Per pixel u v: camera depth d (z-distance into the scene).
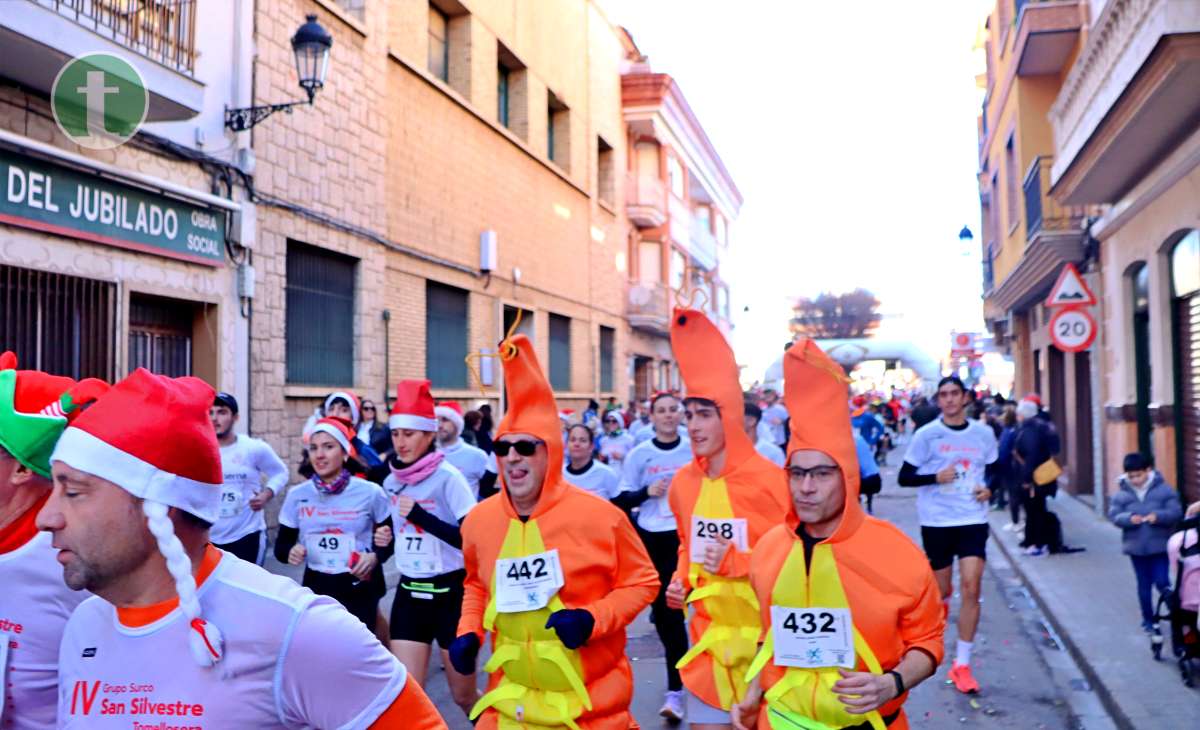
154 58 8.83
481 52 17.95
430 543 5.23
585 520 3.89
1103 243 13.48
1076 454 16.38
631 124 29.14
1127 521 7.49
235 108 10.64
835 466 3.18
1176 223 9.90
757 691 3.39
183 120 9.68
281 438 11.50
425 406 5.52
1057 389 18.66
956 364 30.47
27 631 2.41
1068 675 6.93
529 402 3.97
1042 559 11.06
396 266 14.72
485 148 18.14
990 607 9.29
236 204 10.51
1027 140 17.12
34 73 7.97
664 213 30.75
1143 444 12.21
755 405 7.36
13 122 8.11
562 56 23.06
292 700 1.91
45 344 8.38
